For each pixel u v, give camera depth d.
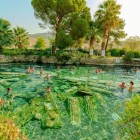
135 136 5.37
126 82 28.02
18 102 17.33
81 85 24.92
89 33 51.00
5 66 38.84
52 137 11.88
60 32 47.06
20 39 64.19
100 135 12.35
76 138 11.95
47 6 48.72
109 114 15.38
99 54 57.84
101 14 50.38
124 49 57.19
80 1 52.19
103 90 22.70
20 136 5.76
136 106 5.37
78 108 15.74
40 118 13.66
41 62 47.09
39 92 20.88
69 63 46.88
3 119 5.66
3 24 47.72
